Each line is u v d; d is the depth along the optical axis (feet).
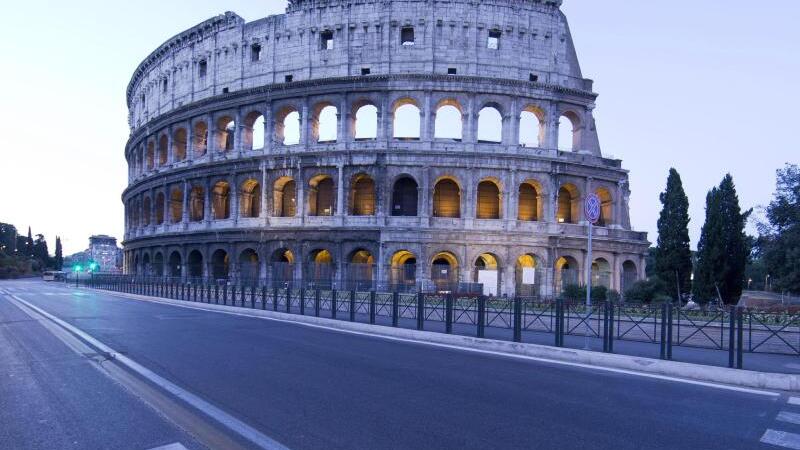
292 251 214.48
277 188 224.94
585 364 65.67
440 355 69.26
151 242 271.28
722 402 47.24
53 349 69.05
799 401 48.37
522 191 220.84
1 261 564.71
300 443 33.27
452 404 43.83
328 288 199.41
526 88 211.82
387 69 212.64
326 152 208.74
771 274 210.79
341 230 205.87
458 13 213.46
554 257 207.10
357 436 34.91
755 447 35.04
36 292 234.99
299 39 224.74
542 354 70.64
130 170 333.21
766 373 55.21
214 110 242.58
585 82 224.12
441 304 131.54
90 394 45.32
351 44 216.95
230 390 47.06
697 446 34.88
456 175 205.46
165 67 278.05
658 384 54.44
